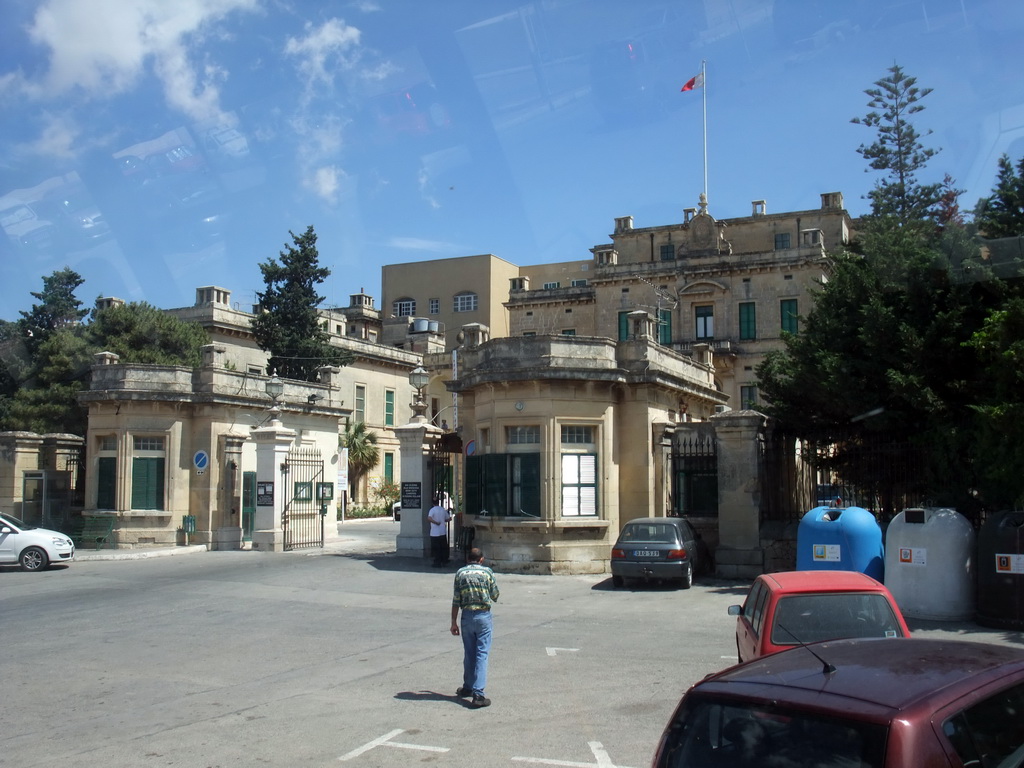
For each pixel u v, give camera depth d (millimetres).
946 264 17250
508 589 18875
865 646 4977
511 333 64062
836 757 3752
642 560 18359
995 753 3934
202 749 8031
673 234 59594
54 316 44875
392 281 75562
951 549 14195
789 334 21469
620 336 57969
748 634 8555
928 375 17328
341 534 37656
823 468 20406
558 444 21734
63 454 32500
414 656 12117
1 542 22766
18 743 8289
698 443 22797
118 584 19969
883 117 27094
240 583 19922
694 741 4176
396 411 58406
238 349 51156
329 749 7969
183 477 29016
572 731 8367
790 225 56969
